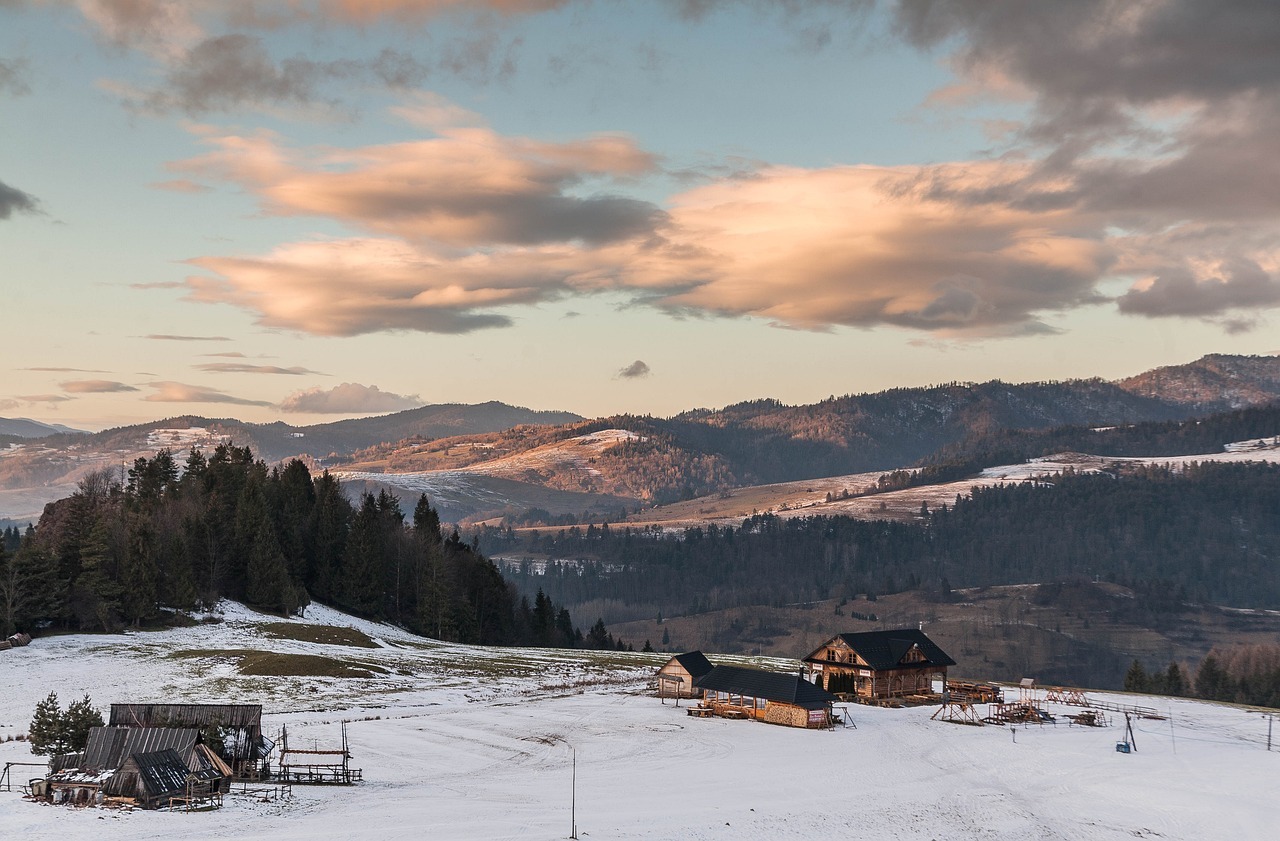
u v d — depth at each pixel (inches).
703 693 4576.8
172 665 4621.1
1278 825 2731.3
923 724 4121.6
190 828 2299.5
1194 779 3216.0
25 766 2844.5
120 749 2677.2
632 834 2445.9
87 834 2197.3
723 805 2768.2
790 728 3927.2
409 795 2773.1
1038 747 3678.6
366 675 4756.4
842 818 2684.5
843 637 4832.7
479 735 3651.6
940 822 2691.9
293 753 3093.0
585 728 3828.7
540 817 2571.4
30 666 4490.7
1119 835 2625.5
